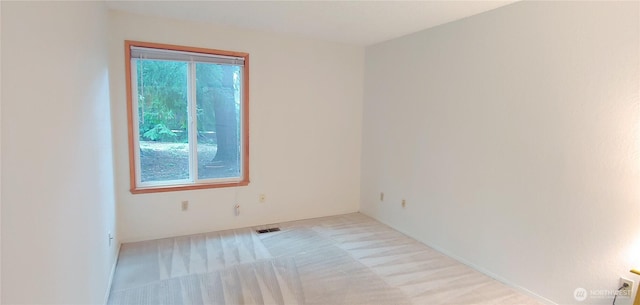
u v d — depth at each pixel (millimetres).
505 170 2688
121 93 3166
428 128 3422
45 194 1128
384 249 3342
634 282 2029
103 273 2244
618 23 2006
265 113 3867
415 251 3314
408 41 3645
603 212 2133
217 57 3559
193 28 3387
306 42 3988
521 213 2590
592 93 2141
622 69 2002
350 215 4457
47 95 1186
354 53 4316
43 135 1130
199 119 3621
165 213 3480
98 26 2406
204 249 3217
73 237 1474
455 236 3162
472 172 2967
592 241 2193
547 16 2350
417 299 2443
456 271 2908
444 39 3189
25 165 969
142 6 2918
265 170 3953
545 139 2406
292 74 3957
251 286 2551
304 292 2488
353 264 2984
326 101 4215
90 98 1986
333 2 2705
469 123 2973
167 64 3416
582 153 2209
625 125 2010
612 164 2076
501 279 2752
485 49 2797
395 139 3898
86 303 1710
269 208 4031
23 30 981
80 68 1736
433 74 3330
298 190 4188
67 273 1368
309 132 4160
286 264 2943
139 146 3387
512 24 2580
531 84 2471
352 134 4457
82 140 1720
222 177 3811
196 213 3633
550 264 2420
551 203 2395
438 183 3328
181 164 3604
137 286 2498
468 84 2963
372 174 4328
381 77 4094
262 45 3744
